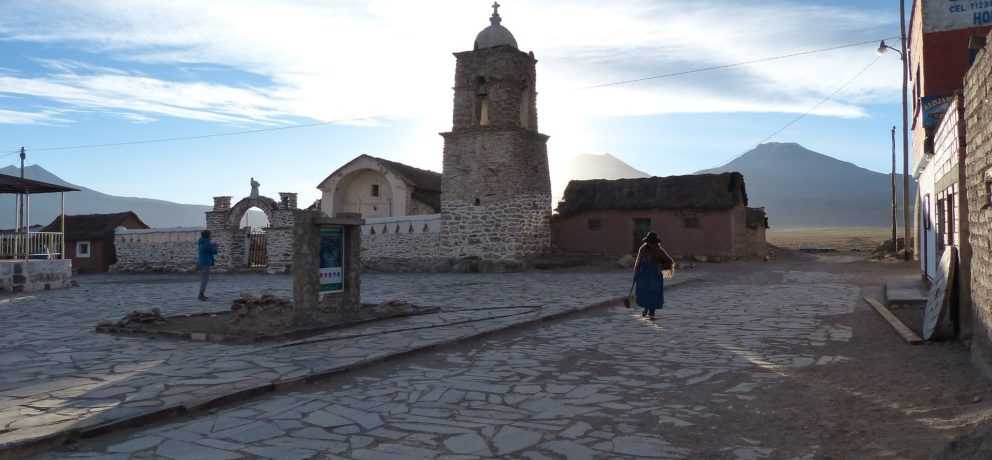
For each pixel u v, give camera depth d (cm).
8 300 1703
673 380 718
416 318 1198
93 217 4344
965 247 828
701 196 3055
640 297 1218
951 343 844
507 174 2869
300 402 636
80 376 720
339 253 1180
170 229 3750
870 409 580
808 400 623
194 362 799
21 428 518
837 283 1870
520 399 643
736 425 552
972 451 410
